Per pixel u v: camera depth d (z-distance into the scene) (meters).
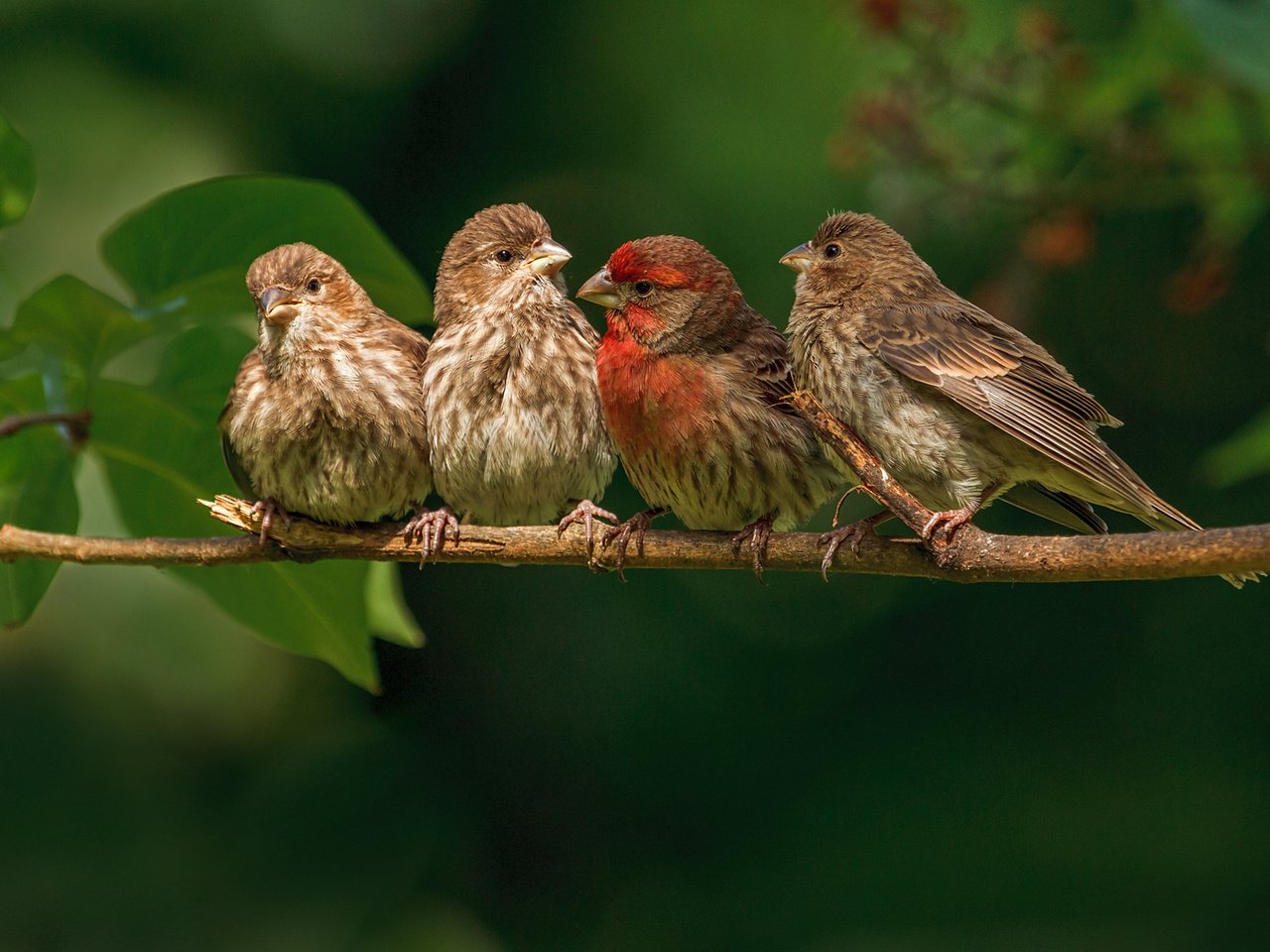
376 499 7.33
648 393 7.27
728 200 15.16
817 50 15.03
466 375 7.47
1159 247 15.53
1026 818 15.28
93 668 12.88
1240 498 15.35
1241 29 6.87
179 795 13.58
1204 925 14.56
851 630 15.95
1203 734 15.27
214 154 14.12
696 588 16.02
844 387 7.14
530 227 7.69
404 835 14.84
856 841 15.35
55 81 13.92
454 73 15.61
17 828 13.12
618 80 15.60
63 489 6.86
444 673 15.91
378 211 15.39
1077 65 9.02
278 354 7.12
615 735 15.70
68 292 6.37
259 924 13.74
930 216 9.30
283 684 13.88
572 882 15.36
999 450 7.06
